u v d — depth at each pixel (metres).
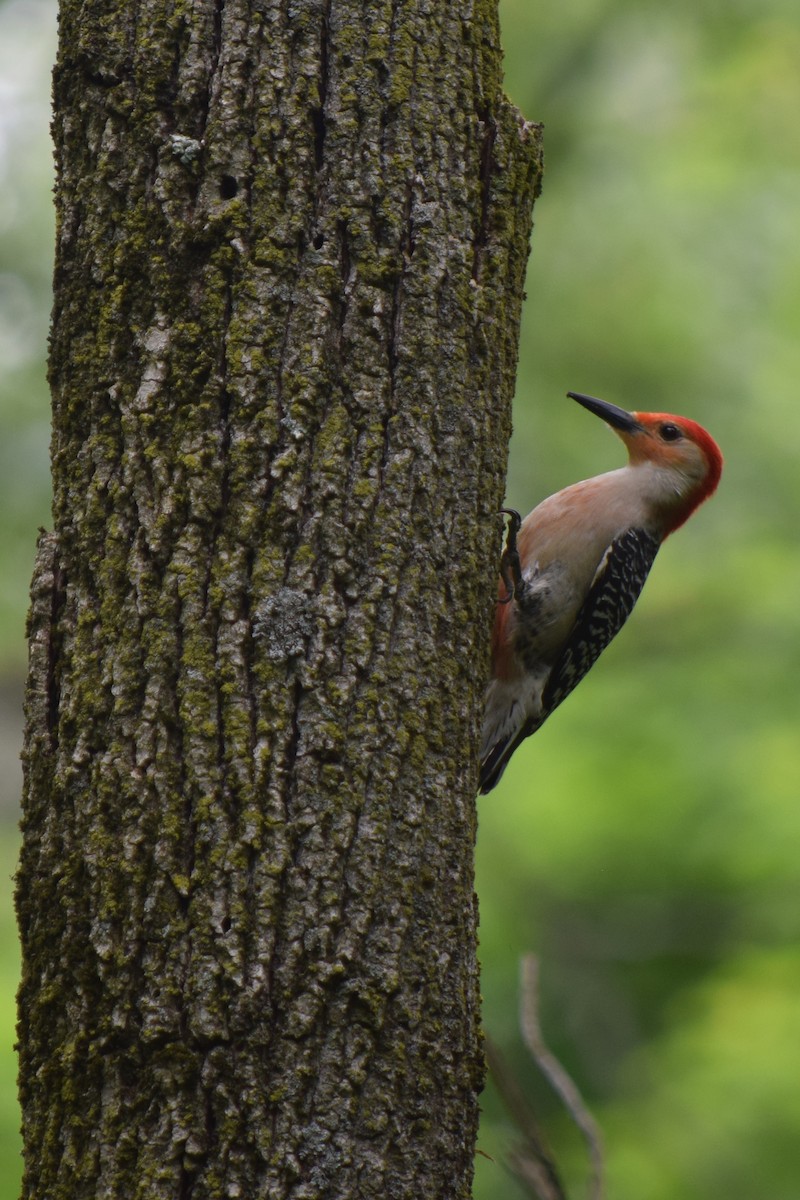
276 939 6.25
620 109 21.12
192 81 6.93
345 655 6.58
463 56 7.24
